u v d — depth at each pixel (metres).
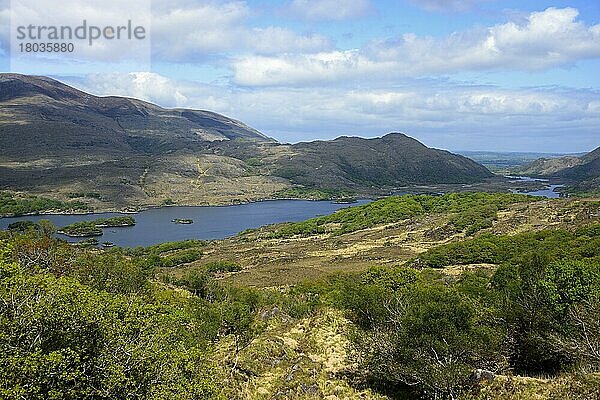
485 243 86.44
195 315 31.58
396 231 134.25
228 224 189.25
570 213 103.50
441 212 152.38
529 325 24.45
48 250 49.97
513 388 20.92
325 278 76.50
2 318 13.48
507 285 29.66
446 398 22.06
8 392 12.05
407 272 64.62
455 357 22.50
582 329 22.95
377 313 29.12
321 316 41.06
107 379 13.97
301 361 28.91
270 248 130.00
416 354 22.69
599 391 18.59
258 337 33.38
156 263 114.44
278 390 24.31
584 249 55.69
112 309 15.71
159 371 15.19
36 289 14.82
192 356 16.69
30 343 13.62
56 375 13.19
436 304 23.64
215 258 121.81
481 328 23.44
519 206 130.25
